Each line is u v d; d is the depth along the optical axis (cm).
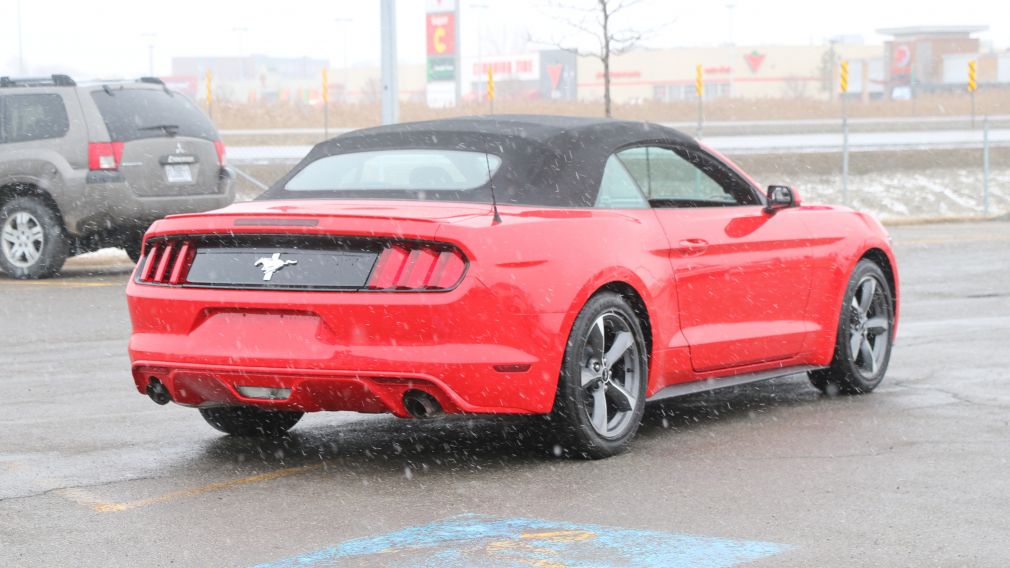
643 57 10356
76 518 481
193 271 564
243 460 580
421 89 12025
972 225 2241
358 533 459
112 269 1503
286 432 639
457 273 524
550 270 547
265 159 2628
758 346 667
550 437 566
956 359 852
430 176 591
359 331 525
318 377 528
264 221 544
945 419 658
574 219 573
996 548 434
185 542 450
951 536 448
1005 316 1073
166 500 507
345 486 529
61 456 586
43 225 1366
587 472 550
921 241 1862
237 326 548
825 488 518
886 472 544
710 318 641
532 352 540
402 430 644
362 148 627
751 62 10388
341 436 631
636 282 589
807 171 3025
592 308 562
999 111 6288
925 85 9600
